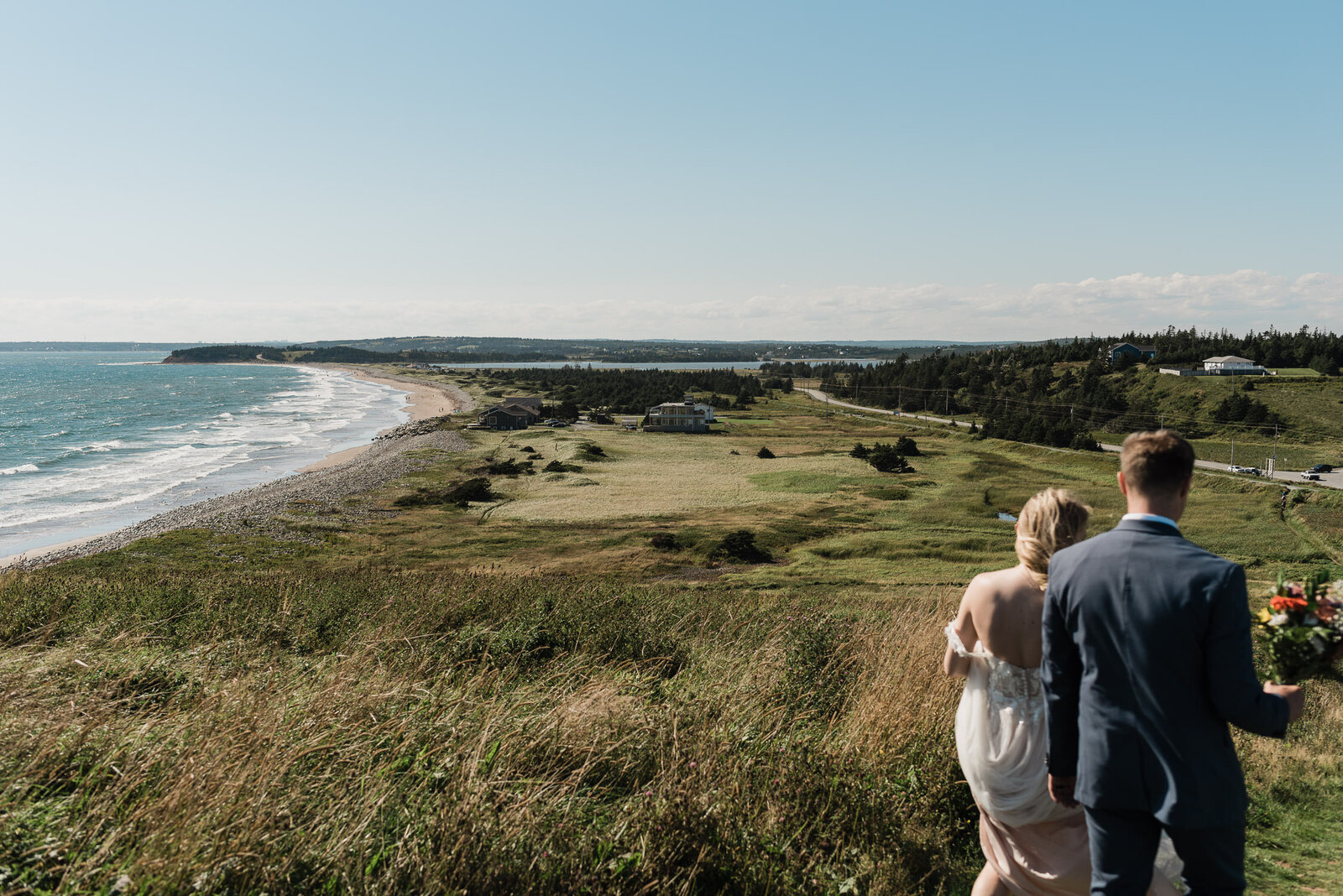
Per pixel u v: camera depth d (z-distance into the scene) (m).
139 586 11.04
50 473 70.12
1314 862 3.86
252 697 4.02
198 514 52.22
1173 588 2.00
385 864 2.66
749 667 5.75
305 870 2.65
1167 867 2.37
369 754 3.51
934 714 4.17
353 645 6.62
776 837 3.14
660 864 2.84
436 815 2.89
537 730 3.89
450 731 3.87
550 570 40.72
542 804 3.14
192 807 2.72
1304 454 86.06
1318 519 54.19
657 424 114.25
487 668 5.83
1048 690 2.29
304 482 66.12
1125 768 2.05
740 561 43.91
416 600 9.59
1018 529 2.71
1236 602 1.96
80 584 11.16
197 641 7.27
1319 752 6.37
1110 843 2.11
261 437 99.75
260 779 2.94
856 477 73.56
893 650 5.75
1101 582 2.13
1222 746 1.99
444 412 140.88
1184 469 2.18
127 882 2.38
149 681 4.99
